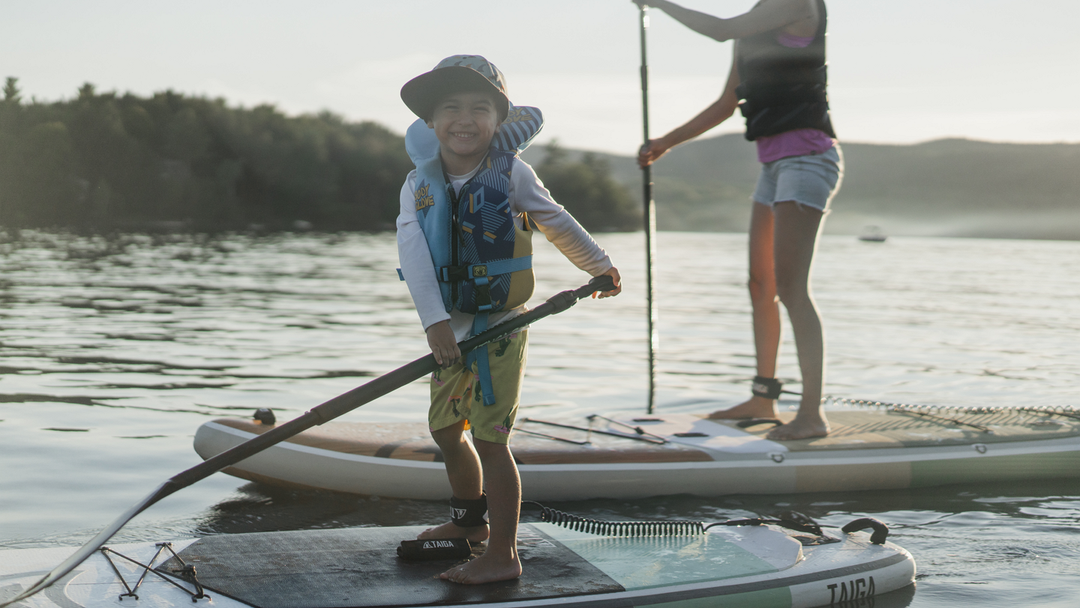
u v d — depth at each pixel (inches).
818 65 152.3
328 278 667.4
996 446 155.9
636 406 219.5
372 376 252.4
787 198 153.6
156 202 2864.2
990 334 388.8
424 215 92.1
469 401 93.9
